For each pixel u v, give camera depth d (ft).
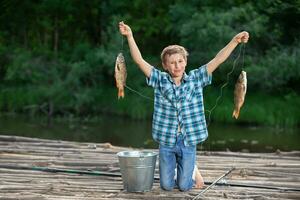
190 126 14.19
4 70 62.03
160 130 14.29
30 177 16.43
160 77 14.21
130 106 53.01
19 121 50.90
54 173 16.94
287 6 52.16
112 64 55.42
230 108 48.29
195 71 14.26
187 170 14.40
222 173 17.26
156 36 63.93
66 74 58.13
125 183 14.67
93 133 43.42
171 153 14.38
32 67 58.23
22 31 67.05
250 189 15.39
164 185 14.61
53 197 14.30
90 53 58.34
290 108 48.42
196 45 51.31
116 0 62.59
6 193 14.65
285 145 36.86
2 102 57.11
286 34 54.54
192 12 54.24
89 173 16.76
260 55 52.16
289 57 49.42
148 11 63.00
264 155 20.59
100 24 66.64
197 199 14.16
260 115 47.42
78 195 14.48
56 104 55.26
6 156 19.49
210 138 39.73
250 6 51.34
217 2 54.60
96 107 55.26
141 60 14.24
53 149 20.98
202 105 14.30
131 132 43.78
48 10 66.23
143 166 14.42
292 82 53.06
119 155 14.60
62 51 63.98
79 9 67.10
